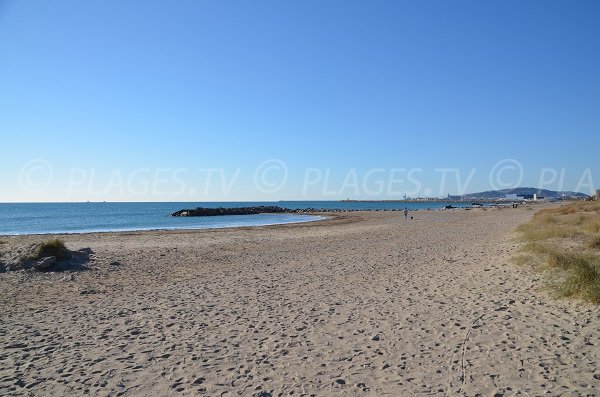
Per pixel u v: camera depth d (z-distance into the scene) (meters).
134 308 9.35
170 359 6.08
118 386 5.20
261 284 11.93
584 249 14.09
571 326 6.76
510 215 53.56
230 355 6.19
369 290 10.62
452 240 23.09
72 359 6.17
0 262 14.48
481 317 7.60
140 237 28.75
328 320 7.93
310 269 14.56
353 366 5.64
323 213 82.94
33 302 10.12
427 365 5.57
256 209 90.69
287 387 5.06
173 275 13.87
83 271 14.38
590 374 5.04
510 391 4.73
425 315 7.96
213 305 9.45
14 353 6.46
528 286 9.70
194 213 76.06
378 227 37.16
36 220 61.91
